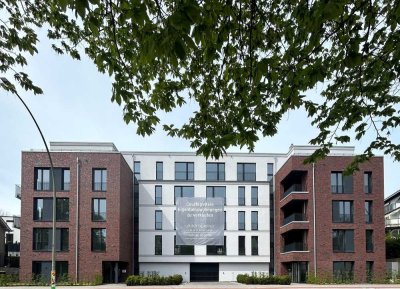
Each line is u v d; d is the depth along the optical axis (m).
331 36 6.87
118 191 40.19
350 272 39.72
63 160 40.16
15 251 58.25
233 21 6.59
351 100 8.88
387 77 8.26
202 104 9.09
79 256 38.84
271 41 7.65
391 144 9.66
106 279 40.62
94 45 7.85
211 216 46.44
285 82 7.23
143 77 8.20
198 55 7.98
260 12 6.93
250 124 7.74
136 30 5.50
